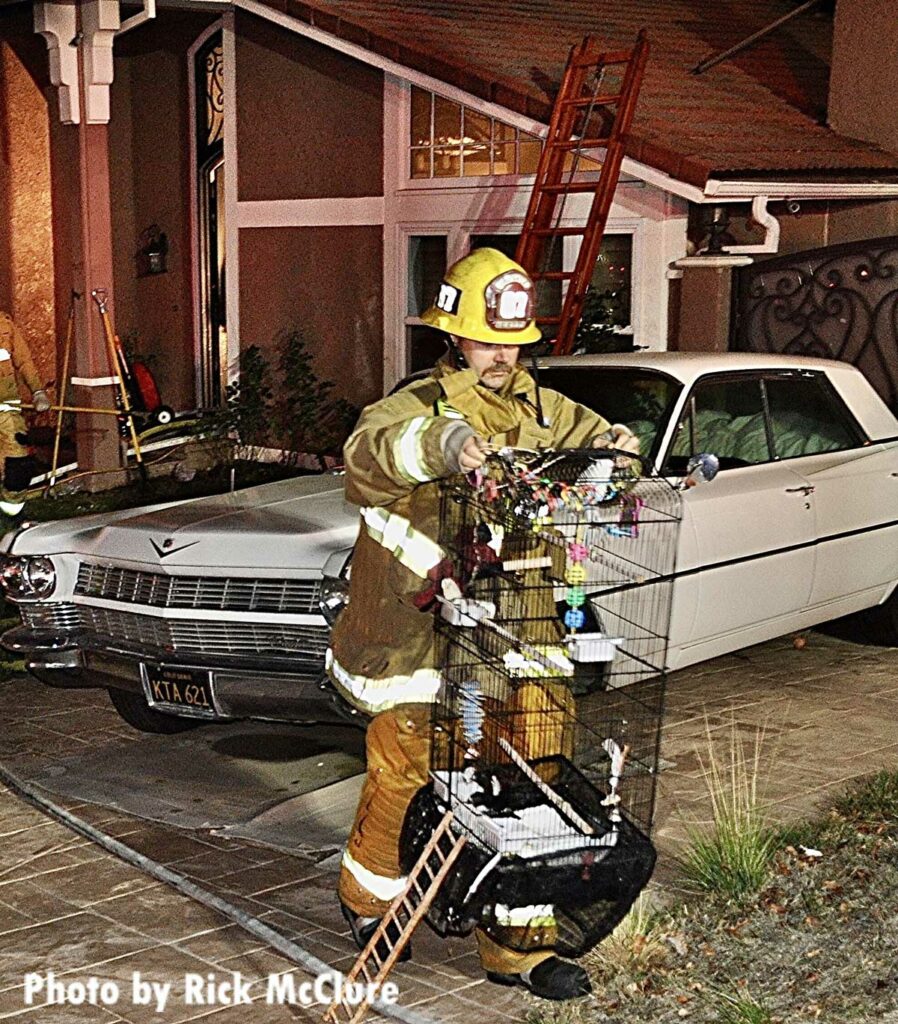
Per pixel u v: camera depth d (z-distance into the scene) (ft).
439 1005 14.07
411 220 37.17
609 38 39.50
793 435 24.04
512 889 12.58
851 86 34.65
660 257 33.04
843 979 14.33
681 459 21.62
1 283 46.42
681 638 21.06
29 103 46.01
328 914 16.20
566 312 30.50
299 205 39.75
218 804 19.65
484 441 13.01
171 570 19.45
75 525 21.43
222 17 41.16
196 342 47.09
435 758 13.67
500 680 13.70
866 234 33.32
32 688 25.34
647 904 15.76
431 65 34.47
